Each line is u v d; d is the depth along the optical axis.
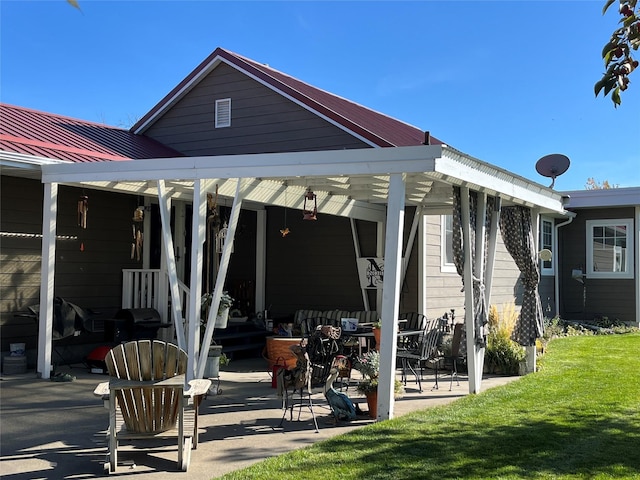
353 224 11.75
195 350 6.69
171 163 7.04
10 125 9.37
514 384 8.00
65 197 9.44
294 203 9.11
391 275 5.88
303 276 12.40
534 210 9.62
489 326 9.59
